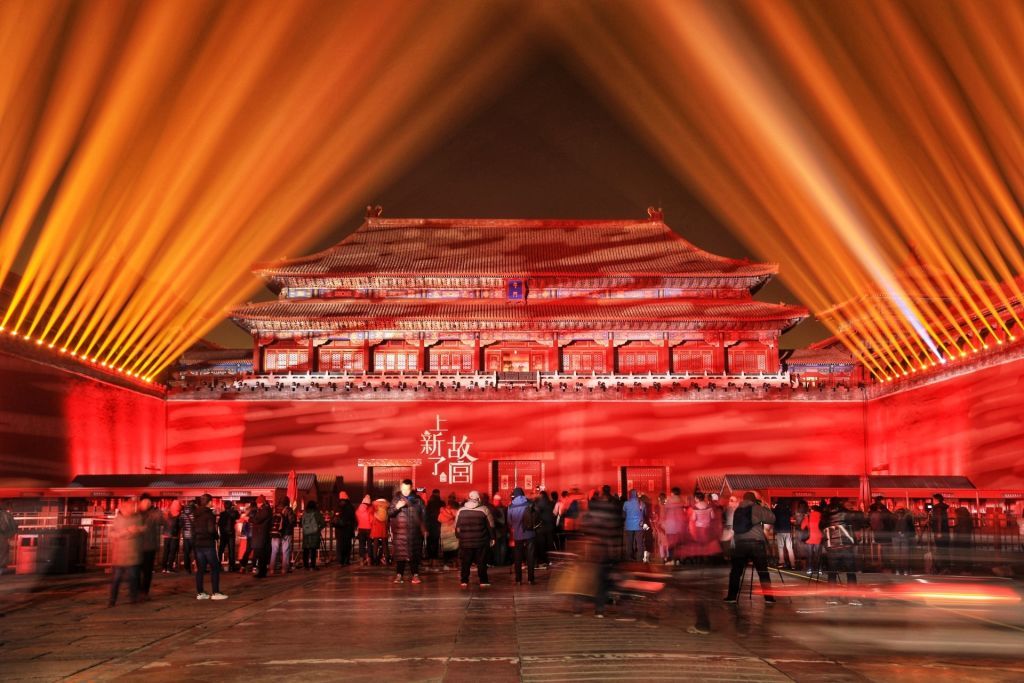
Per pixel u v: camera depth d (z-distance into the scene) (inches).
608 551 676.1
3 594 864.3
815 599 773.3
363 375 2247.8
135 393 2064.5
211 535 807.1
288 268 2493.8
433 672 460.1
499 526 1165.7
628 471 2192.4
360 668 473.7
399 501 948.6
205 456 2203.5
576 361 2391.7
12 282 1685.5
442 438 2198.6
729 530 791.7
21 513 1318.9
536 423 2204.7
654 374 2242.9
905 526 1077.8
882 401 2161.7
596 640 554.6
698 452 2193.7
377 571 1109.7
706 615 587.5
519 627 613.6
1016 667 480.1
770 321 2345.0
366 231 2802.7
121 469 1980.8
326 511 2108.8
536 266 2524.6
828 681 436.1
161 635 599.2
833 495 1732.3
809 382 2247.8
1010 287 1761.8
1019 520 1348.4
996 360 1701.5
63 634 607.5
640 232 2817.4
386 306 2444.6
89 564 1238.9
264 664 489.4
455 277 2465.6
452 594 824.3
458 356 2399.1
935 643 554.3
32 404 1616.6
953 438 1840.6
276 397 2224.4
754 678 441.7
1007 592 843.4
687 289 2497.5
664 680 436.1
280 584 957.8
